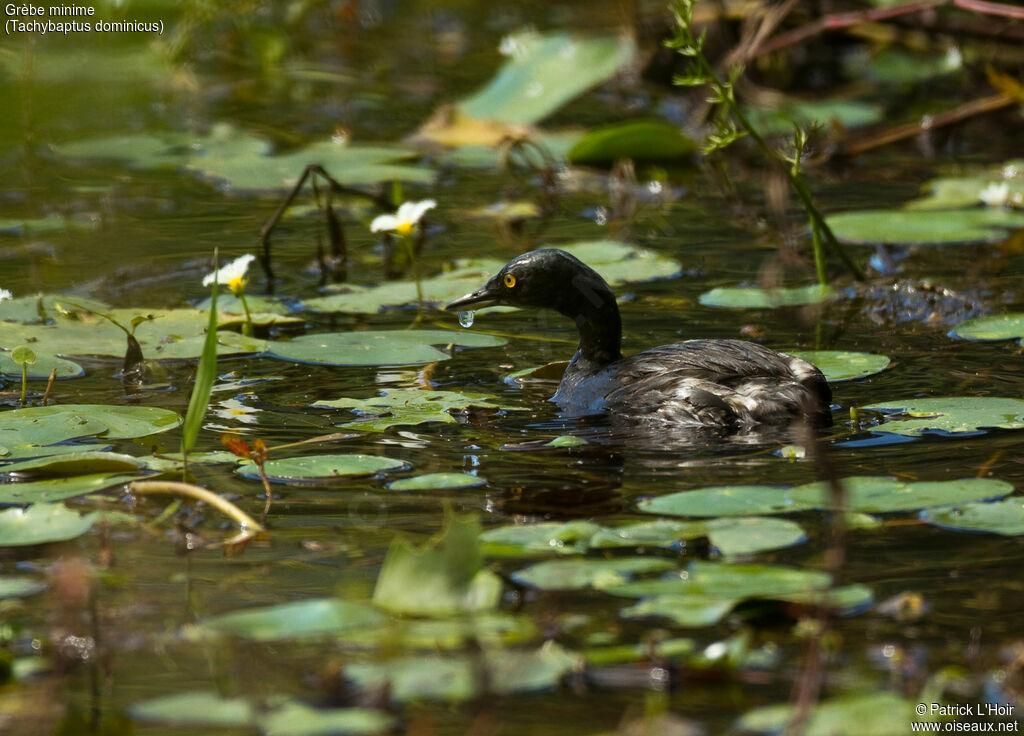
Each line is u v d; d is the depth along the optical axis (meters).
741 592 6.89
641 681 6.33
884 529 8.01
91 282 14.63
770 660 6.50
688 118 22.81
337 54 27.89
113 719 6.06
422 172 19.12
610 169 20.22
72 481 8.93
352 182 18.66
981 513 7.92
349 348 12.03
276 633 6.52
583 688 6.29
